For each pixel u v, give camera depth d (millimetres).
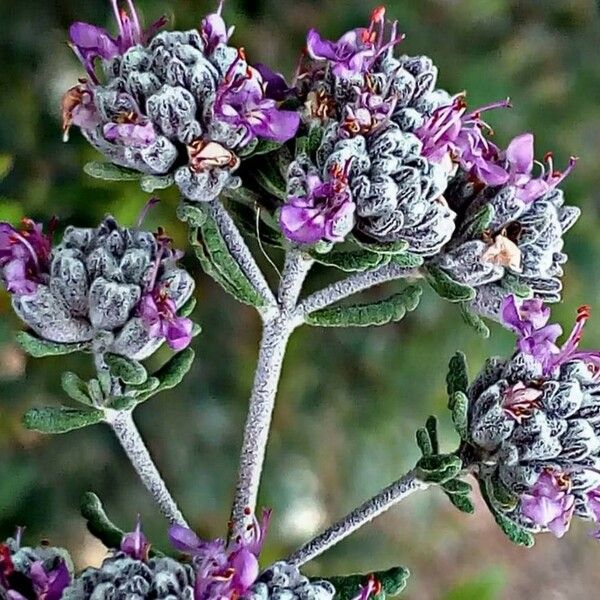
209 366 156
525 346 97
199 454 155
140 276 95
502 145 159
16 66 145
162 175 97
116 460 150
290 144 100
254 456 101
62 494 147
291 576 91
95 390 97
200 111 96
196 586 89
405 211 96
